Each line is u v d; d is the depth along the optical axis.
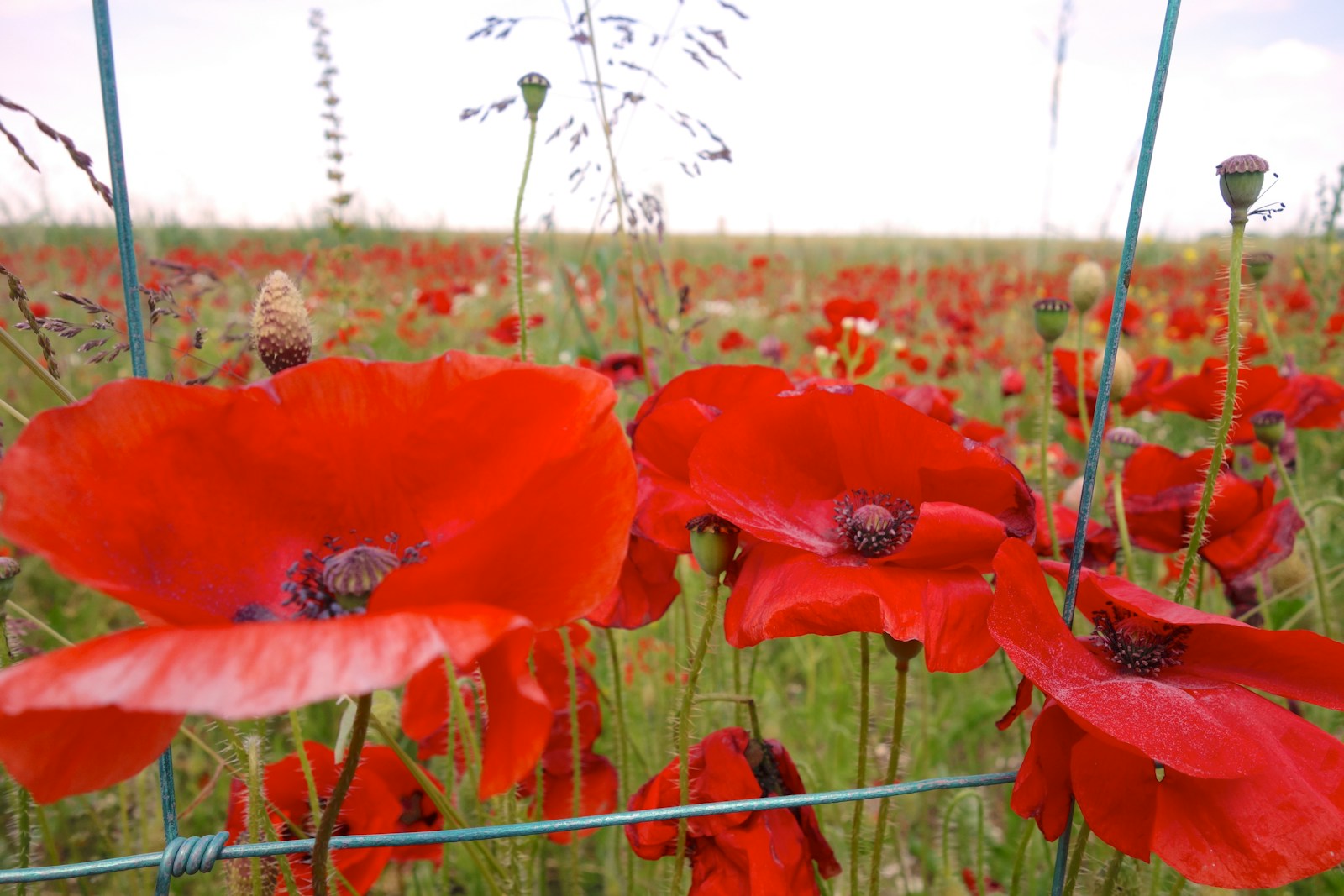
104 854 0.36
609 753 0.42
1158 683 0.16
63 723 0.11
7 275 0.18
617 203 0.33
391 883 0.32
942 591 0.16
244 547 0.14
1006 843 0.40
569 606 0.13
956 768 0.48
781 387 0.21
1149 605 0.16
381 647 0.10
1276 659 0.16
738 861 0.20
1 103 0.15
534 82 0.23
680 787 0.19
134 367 0.15
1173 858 0.14
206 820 0.41
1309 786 0.14
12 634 0.23
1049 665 0.15
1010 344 1.23
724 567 0.18
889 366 0.97
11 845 0.37
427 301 0.97
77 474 0.12
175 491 0.13
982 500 0.18
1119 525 0.24
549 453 0.13
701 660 0.19
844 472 0.19
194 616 0.12
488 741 0.12
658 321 0.38
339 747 0.20
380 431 0.14
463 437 0.14
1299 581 0.31
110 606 0.56
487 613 0.11
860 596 0.15
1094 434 0.17
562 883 0.34
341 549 0.15
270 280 0.19
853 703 0.34
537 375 0.14
